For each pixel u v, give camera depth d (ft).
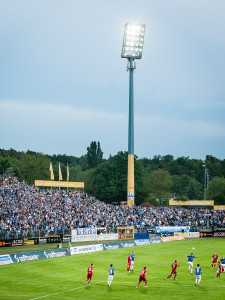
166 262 183.93
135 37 366.84
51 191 303.68
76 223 265.34
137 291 125.39
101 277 147.95
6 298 113.80
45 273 152.76
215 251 218.79
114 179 415.23
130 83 370.94
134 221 298.15
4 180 286.25
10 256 170.91
